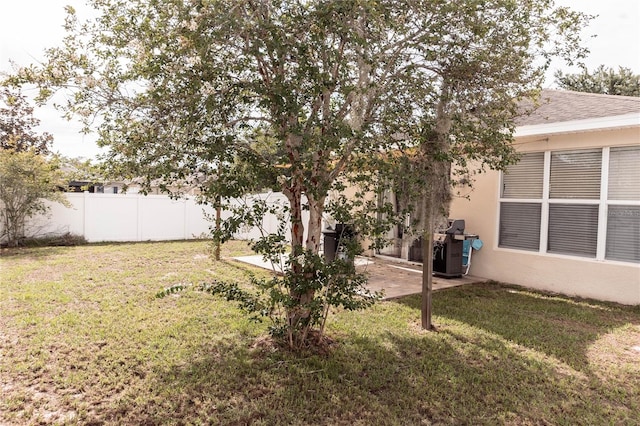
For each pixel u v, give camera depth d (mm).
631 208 6473
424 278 5105
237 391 3459
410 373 3850
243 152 3859
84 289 6691
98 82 3502
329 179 4070
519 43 4129
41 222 12461
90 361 3967
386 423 3037
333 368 3889
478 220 8547
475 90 4340
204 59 3307
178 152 3695
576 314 5883
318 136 3461
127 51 3584
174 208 14500
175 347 4344
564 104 7934
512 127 4926
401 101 4223
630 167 6477
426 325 5094
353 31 3398
